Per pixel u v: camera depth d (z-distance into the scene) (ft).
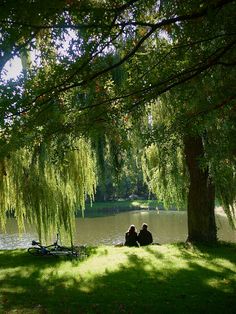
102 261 45.37
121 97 21.97
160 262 43.73
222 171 27.68
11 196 52.80
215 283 34.86
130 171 51.80
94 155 49.19
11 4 15.25
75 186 52.70
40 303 30.27
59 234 53.67
